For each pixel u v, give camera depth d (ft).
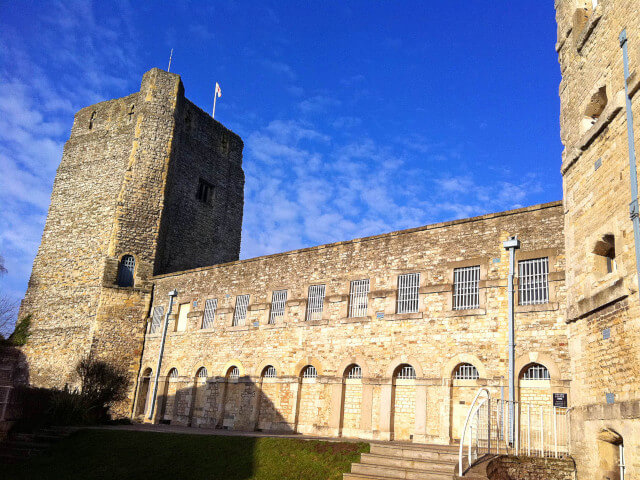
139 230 121.49
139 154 125.59
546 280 67.05
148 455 66.13
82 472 64.64
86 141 135.85
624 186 45.83
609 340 46.68
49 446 74.49
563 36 60.90
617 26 48.62
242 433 80.38
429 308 75.46
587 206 52.70
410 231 81.05
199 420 97.66
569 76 58.80
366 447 55.57
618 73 47.83
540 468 50.11
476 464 45.47
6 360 119.44
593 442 47.96
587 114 54.54
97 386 99.50
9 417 82.53
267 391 89.56
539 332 65.41
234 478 56.18
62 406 90.33
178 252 130.00
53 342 118.52
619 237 46.06
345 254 87.56
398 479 45.09
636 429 41.19
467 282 73.72
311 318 88.43
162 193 124.88
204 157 142.41
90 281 118.83
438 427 69.97
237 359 95.61
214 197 143.33
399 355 76.23
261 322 94.27
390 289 80.28
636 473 40.88
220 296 103.76
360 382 79.92
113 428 81.41
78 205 129.49
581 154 54.60
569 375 61.87
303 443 59.88
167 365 107.45
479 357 69.31
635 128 44.32
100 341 111.65
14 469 67.10
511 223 71.61
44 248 130.00
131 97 133.69
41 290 126.00
